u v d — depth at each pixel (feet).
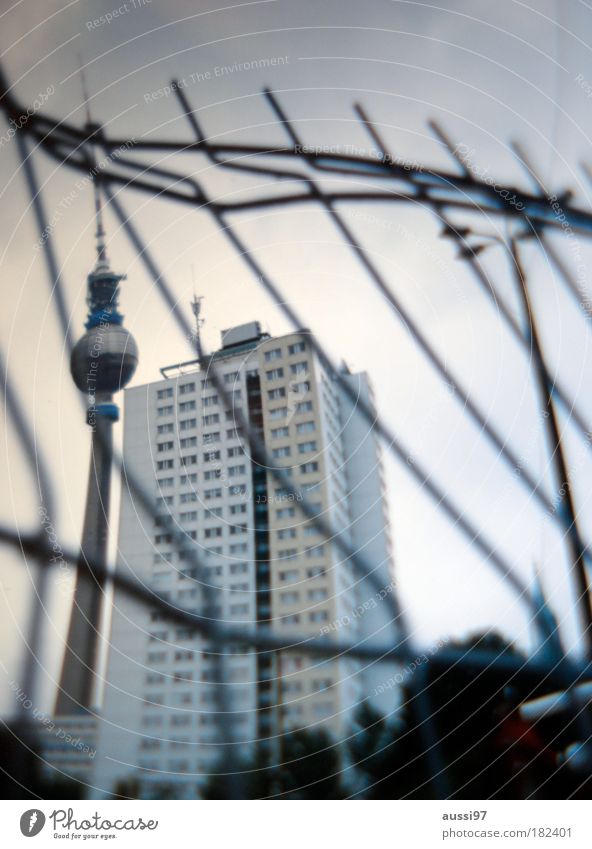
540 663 2.20
